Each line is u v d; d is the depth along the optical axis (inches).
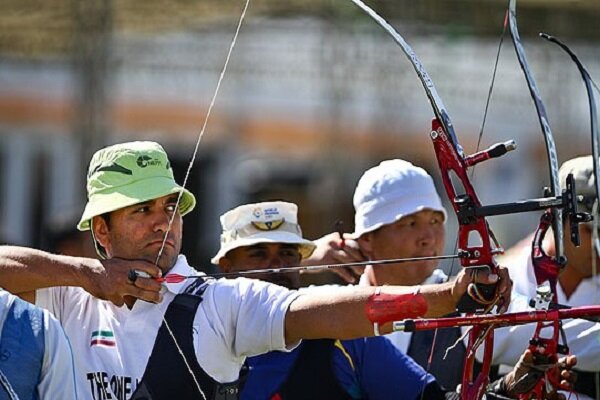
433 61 1884.8
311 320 631.2
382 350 769.6
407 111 1974.7
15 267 652.1
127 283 637.9
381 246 863.1
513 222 1973.4
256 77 2137.1
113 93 1913.1
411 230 856.3
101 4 1600.6
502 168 2130.9
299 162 2185.0
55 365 603.8
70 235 1146.7
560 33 1565.0
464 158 599.2
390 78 1860.2
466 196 589.3
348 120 1927.9
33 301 678.5
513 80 1898.4
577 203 592.1
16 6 1590.8
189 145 2197.3
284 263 822.5
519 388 659.4
